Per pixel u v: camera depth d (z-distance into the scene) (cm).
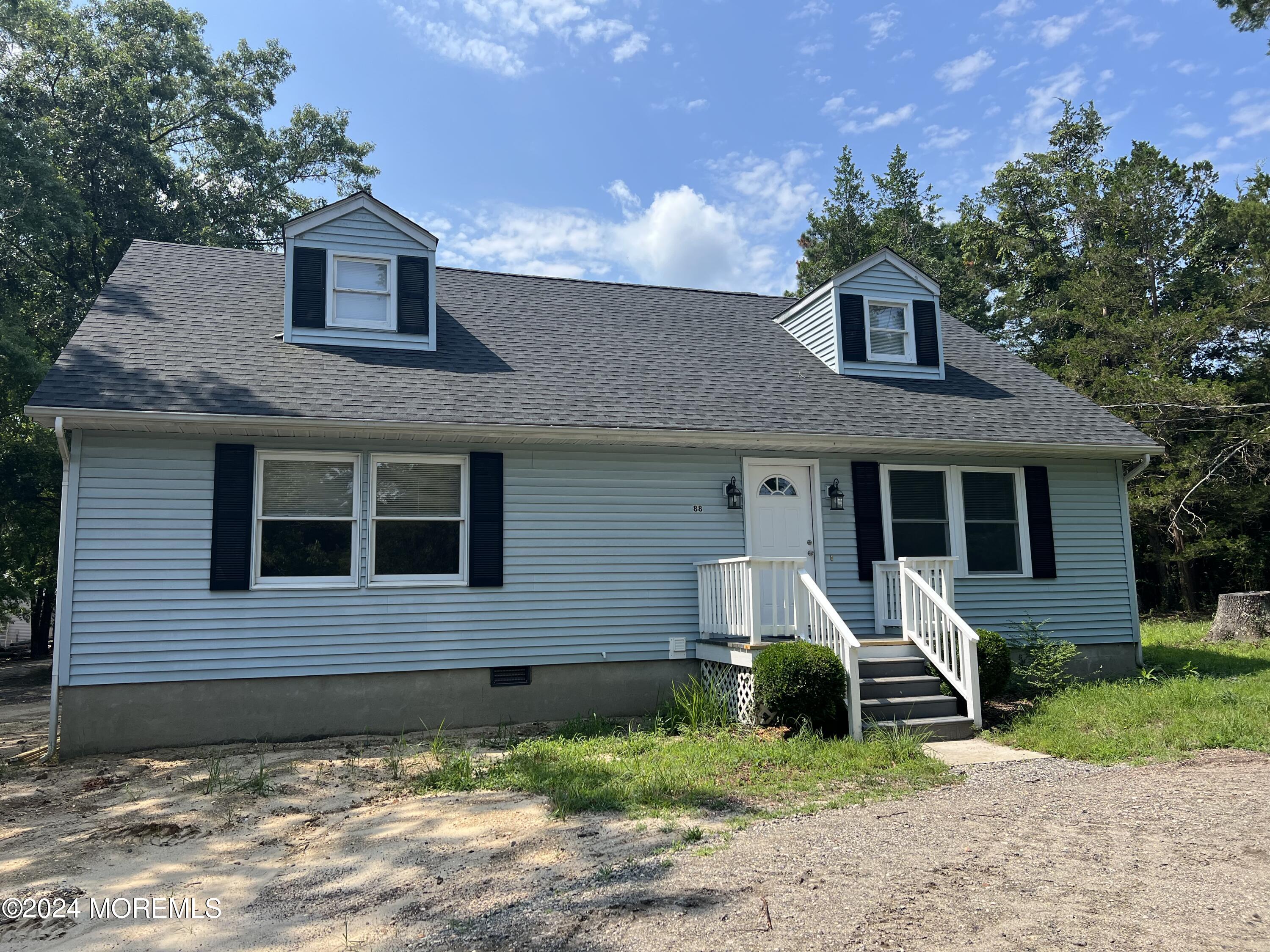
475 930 411
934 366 1348
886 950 353
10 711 1391
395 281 1113
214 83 2792
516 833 564
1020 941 358
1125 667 1245
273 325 1103
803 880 445
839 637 898
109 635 857
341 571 946
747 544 1102
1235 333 2417
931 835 521
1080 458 1266
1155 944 350
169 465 894
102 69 2439
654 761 748
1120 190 2752
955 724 883
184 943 425
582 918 412
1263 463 2162
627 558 1052
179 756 839
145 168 2466
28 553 2127
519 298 1372
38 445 1967
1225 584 2427
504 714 987
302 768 779
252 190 2833
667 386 1151
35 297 2366
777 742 816
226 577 891
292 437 936
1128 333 2431
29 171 1877
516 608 999
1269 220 2550
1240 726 783
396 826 598
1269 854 459
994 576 1200
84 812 664
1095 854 473
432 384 1024
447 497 1001
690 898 428
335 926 434
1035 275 3091
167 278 1177
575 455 1049
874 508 1159
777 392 1198
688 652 1061
